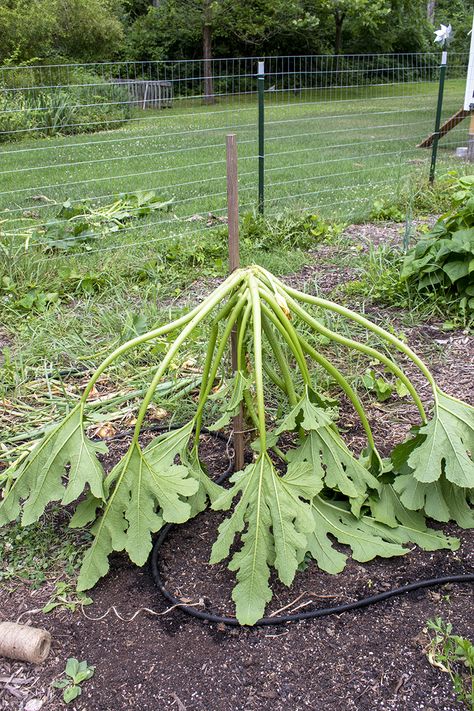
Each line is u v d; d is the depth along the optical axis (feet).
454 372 11.86
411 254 15.24
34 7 58.70
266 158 32.71
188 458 8.57
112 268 16.35
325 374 11.37
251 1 74.95
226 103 60.29
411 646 6.68
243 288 8.11
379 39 87.35
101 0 66.85
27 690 6.38
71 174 30.04
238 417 8.95
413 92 47.62
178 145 37.27
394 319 14.02
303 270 16.98
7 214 21.67
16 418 10.77
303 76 75.31
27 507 7.49
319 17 79.20
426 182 24.70
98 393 11.39
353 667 6.48
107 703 6.24
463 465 7.45
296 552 7.51
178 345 7.66
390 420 10.46
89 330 13.50
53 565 7.87
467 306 13.97
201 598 7.35
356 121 46.80
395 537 7.95
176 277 16.34
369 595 7.30
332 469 7.94
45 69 53.42
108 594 7.47
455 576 7.49
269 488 7.32
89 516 7.77
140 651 6.74
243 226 19.13
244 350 8.51
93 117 46.16
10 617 7.16
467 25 106.22
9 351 12.91
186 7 77.10
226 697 6.25
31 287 15.46
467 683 6.25
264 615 7.09
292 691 6.29
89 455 7.63
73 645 6.82
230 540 7.11
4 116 42.78
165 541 8.21
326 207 22.29
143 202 22.43
